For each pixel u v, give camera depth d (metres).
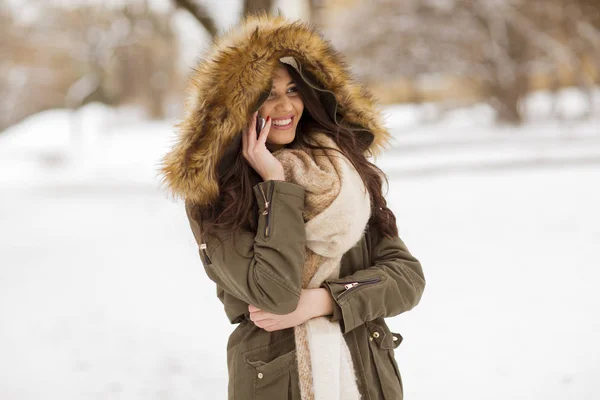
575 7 24.77
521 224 7.56
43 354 4.40
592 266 5.54
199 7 9.64
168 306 5.42
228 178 1.91
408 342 4.19
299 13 9.00
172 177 1.84
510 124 26.22
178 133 1.86
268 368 1.82
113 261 7.48
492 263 5.89
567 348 3.84
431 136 25.81
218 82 1.79
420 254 6.43
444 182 12.38
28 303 5.80
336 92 1.99
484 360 3.80
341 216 1.81
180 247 8.09
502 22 25.39
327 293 1.84
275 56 1.84
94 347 4.48
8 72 42.94
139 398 3.63
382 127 2.13
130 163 26.19
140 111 41.03
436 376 3.66
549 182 11.16
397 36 25.12
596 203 8.60
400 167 15.73
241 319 2.00
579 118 26.23
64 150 32.50
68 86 44.72
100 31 36.25
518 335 4.12
